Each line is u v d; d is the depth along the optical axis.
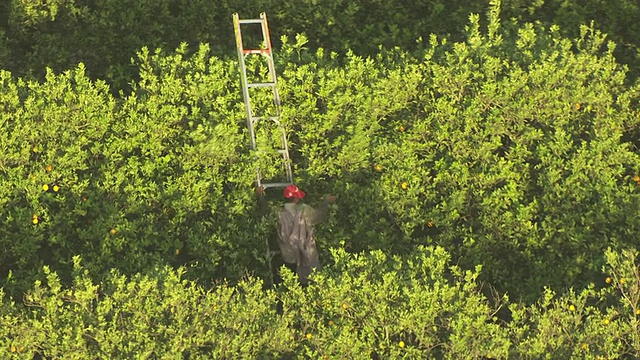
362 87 34.75
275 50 38.22
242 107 34.81
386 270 31.20
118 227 32.66
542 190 34.62
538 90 34.72
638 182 34.03
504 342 29.39
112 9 38.72
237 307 29.52
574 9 39.84
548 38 37.50
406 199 33.81
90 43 38.66
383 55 39.44
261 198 33.44
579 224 33.78
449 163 34.44
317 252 33.00
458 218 34.41
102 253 32.38
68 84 33.97
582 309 30.16
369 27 40.25
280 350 29.80
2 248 32.12
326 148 34.47
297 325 31.03
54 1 37.91
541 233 33.91
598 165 33.66
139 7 38.94
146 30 39.12
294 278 30.66
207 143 33.47
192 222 33.66
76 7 38.75
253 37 40.06
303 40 37.12
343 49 40.03
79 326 28.58
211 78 35.03
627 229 33.03
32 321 28.38
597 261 32.94
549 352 29.89
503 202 34.03
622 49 40.00
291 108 34.47
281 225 32.75
